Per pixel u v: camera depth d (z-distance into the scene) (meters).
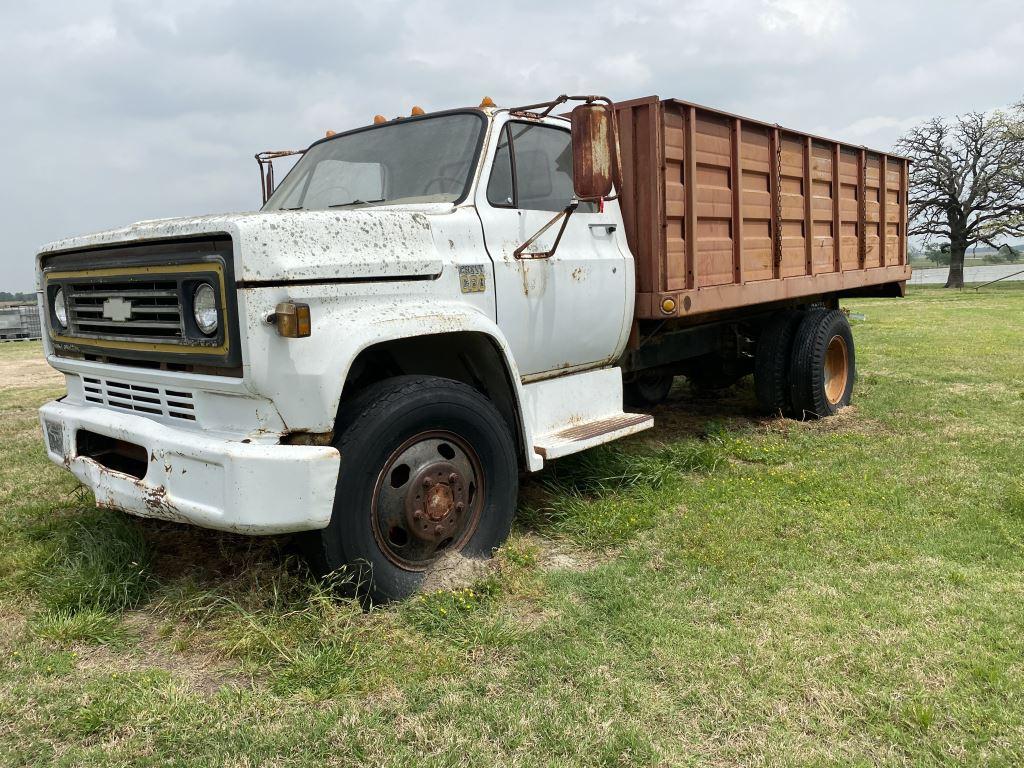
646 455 5.38
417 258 3.36
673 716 2.38
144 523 4.12
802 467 5.13
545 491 4.66
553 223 3.98
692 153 4.79
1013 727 2.30
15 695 2.57
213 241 2.88
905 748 2.22
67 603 3.20
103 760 2.23
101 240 3.24
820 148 6.38
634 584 3.35
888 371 9.16
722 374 7.07
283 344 2.86
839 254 6.77
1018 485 4.55
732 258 5.34
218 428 3.06
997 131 44.62
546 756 2.21
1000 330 14.14
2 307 20.53
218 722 2.40
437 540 3.34
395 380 3.27
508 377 3.72
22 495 4.85
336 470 2.88
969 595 3.17
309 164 4.64
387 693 2.56
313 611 2.95
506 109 4.08
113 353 3.40
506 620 3.03
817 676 2.59
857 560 3.57
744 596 3.21
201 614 3.10
